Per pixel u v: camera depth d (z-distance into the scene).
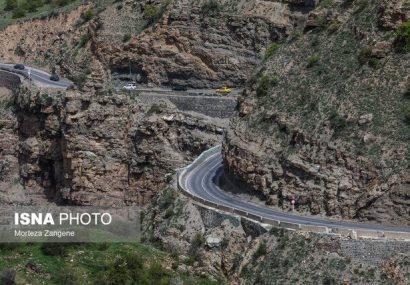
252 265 154.50
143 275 148.00
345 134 161.12
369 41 168.50
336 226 154.50
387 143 158.00
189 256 162.62
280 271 151.00
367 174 156.88
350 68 168.12
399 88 162.50
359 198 157.00
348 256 148.62
